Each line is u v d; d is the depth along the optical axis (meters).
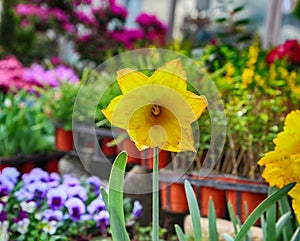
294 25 2.11
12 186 1.03
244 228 0.55
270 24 2.08
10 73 1.66
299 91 1.00
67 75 1.77
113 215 0.52
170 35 2.32
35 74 1.73
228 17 1.58
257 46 1.24
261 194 0.97
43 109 1.52
